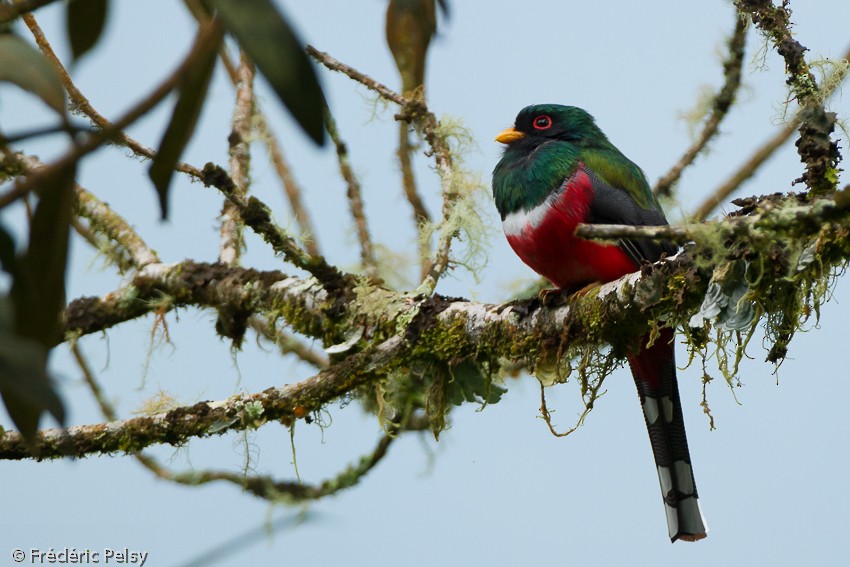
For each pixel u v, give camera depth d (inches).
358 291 346.9
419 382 367.6
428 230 380.5
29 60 145.3
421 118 386.9
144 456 408.2
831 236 255.1
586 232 231.5
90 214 399.9
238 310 367.6
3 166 347.9
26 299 158.9
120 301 379.2
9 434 331.9
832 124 264.7
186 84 144.7
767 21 293.4
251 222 331.9
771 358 274.5
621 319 301.0
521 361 374.6
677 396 374.9
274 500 402.6
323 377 339.9
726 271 263.1
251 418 337.4
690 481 374.3
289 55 126.1
